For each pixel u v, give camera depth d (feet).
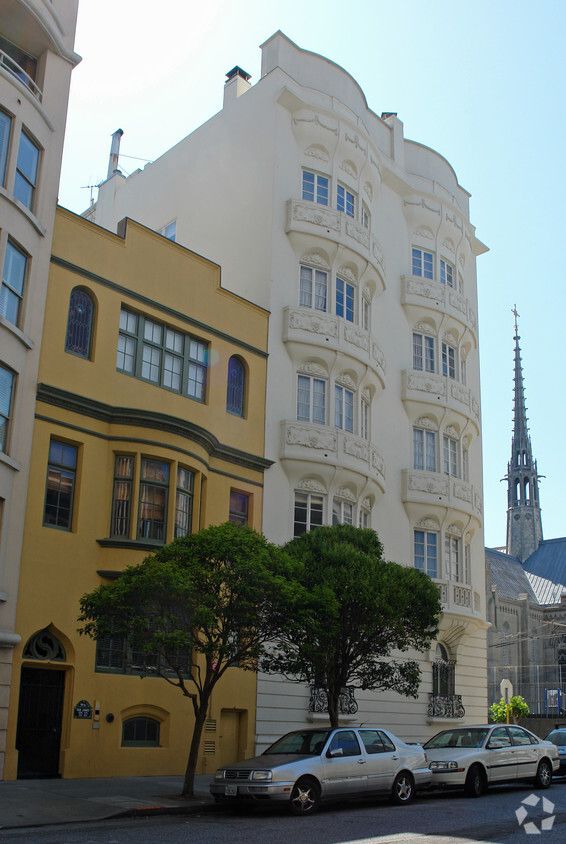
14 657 62.85
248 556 56.65
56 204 73.31
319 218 99.35
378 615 67.00
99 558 70.44
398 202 119.03
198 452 78.64
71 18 79.20
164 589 53.11
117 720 69.21
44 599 65.77
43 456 68.18
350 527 76.43
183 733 74.08
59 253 73.10
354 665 71.10
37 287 69.77
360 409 101.35
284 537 89.35
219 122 109.70
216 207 106.11
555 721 183.73
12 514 64.44
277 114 101.35
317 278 100.12
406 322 115.34
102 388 74.08
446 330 119.24
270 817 49.26
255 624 57.88
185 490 77.36
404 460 109.29
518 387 361.30
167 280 82.64
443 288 118.01
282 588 56.39
